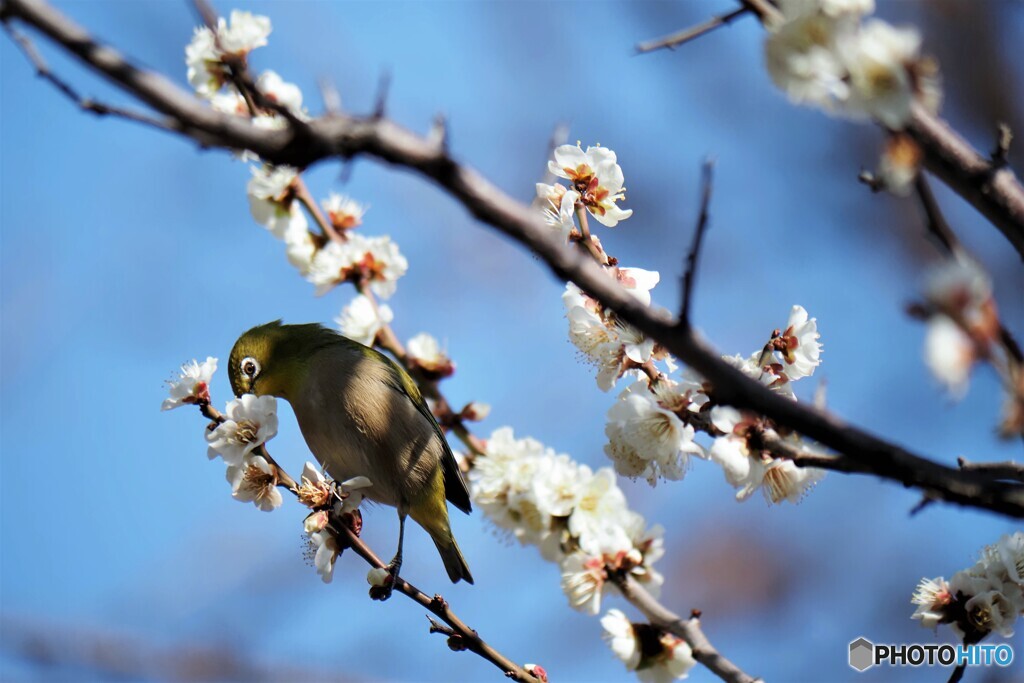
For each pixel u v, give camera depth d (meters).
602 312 8.45
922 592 8.25
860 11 5.18
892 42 5.09
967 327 4.68
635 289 8.07
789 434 7.94
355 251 10.81
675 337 4.98
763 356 7.99
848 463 5.72
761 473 7.85
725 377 5.01
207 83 10.20
